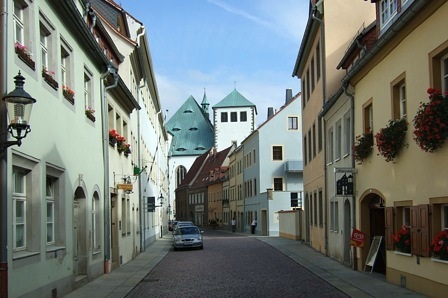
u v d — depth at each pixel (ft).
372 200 58.18
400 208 47.09
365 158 55.83
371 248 58.29
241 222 219.82
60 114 43.45
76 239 52.60
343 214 69.05
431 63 38.70
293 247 106.22
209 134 370.73
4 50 31.17
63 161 44.06
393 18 51.65
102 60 59.06
